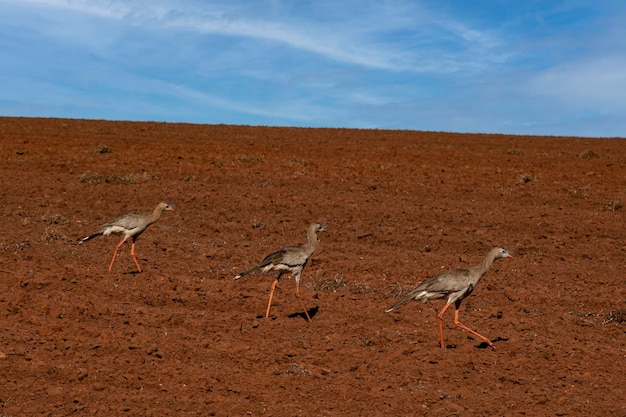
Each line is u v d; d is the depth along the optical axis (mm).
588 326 13047
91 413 8711
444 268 16859
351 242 19688
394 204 24781
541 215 23797
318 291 14773
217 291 14219
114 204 23047
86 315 12305
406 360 10914
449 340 12047
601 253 19453
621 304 14359
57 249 16906
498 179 31641
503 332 12500
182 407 9039
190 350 10883
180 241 18516
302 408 9078
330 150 41500
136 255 16891
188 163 33000
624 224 22906
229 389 9570
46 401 9000
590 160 40562
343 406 9211
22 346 10672
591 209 25984
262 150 40031
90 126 52875
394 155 40188
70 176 27906
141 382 9688
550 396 9734
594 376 10508
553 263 18141
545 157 41875
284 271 12828
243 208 23312
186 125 59906
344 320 12742
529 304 14375
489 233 21203
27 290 13562
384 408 9156
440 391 9734
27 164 30375
